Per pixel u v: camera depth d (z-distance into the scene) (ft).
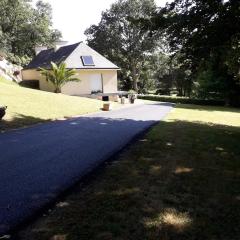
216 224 17.07
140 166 27.99
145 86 257.34
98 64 133.80
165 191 21.79
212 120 77.10
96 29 242.78
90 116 71.77
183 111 96.43
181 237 15.65
